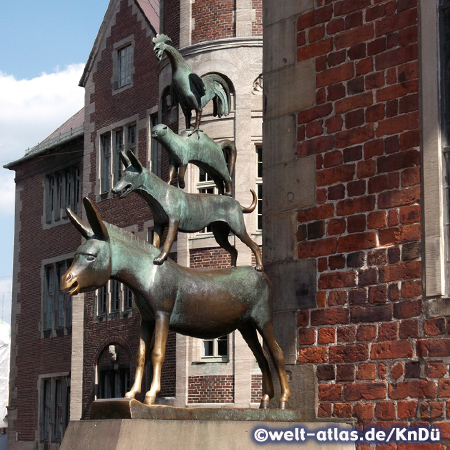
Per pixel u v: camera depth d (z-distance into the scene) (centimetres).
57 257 3856
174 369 2731
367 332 808
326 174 857
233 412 694
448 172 782
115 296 3378
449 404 751
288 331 861
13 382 4059
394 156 813
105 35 3591
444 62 798
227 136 2652
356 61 852
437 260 773
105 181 3541
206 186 2733
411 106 809
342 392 816
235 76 2659
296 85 893
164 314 680
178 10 2794
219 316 713
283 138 895
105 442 632
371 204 823
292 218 875
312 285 851
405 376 779
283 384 757
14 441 4003
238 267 742
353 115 847
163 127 718
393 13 833
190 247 2689
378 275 809
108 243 664
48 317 3900
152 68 3325
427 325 772
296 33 901
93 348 3425
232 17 2694
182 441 653
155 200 696
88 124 3638
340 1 871
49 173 3969
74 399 3484
